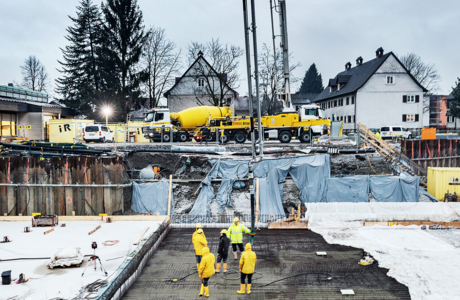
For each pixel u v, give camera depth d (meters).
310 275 11.04
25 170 18.86
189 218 18.22
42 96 38.84
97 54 45.16
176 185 20.44
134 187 19.77
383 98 48.38
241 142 27.55
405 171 22.48
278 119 27.17
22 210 18.73
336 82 56.78
